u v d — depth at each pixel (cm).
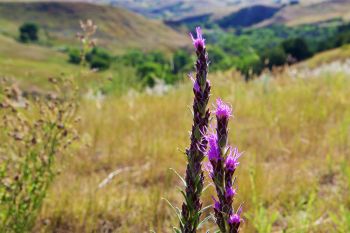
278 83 1294
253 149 726
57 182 596
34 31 15588
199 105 217
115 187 607
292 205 521
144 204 535
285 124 862
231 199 204
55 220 503
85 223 504
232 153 206
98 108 980
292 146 738
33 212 462
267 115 923
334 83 1245
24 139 455
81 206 526
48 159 456
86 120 879
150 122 918
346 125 772
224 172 204
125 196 573
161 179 641
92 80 684
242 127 856
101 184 611
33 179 450
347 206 528
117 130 845
